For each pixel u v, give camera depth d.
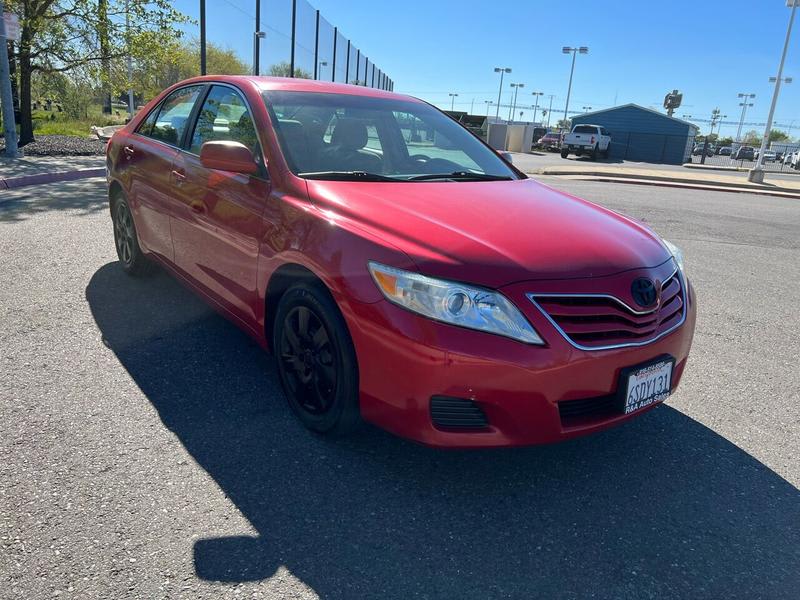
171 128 4.32
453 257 2.41
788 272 7.07
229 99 3.77
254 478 2.60
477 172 3.81
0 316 4.11
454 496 2.58
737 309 5.47
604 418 2.54
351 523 2.37
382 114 3.88
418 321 2.34
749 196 17.53
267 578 2.07
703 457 3.00
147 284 4.91
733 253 8.03
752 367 4.15
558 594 2.09
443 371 2.31
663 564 2.26
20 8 12.40
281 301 2.98
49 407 3.04
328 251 2.65
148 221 4.38
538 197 3.32
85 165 11.01
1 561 2.06
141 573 2.05
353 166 3.37
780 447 3.12
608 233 2.87
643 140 40.16
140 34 13.92
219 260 3.49
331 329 2.66
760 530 2.48
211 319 4.28
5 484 2.45
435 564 2.19
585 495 2.64
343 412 2.70
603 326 2.46
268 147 3.24
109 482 2.51
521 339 2.32
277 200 3.03
